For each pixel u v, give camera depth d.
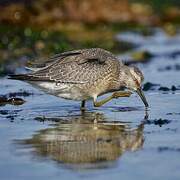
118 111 16.66
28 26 30.09
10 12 30.95
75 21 32.72
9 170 11.85
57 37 28.11
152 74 22.06
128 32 33.09
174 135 14.11
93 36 29.81
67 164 12.18
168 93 18.81
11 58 24.41
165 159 12.44
